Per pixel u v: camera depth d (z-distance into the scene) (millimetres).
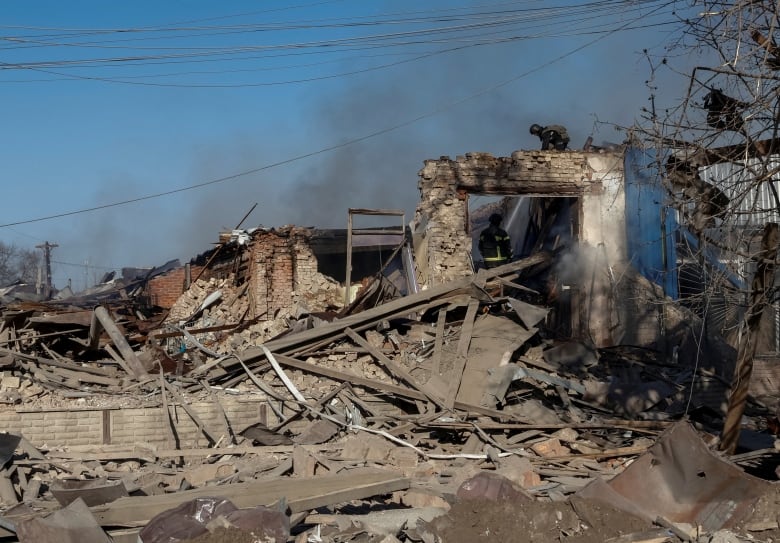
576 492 8617
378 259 25875
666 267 20625
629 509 8180
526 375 15289
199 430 13984
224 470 11289
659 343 20531
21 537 7277
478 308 17359
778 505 8117
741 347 10977
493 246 21047
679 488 8484
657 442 8711
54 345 16719
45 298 33312
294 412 14648
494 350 16062
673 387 16859
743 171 10289
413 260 21453
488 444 13180
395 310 16938
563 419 14867
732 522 8070
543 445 12906
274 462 11773
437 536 7605
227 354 16953
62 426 13305
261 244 23219
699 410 15539
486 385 15172
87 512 7379
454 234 20531
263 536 7094
